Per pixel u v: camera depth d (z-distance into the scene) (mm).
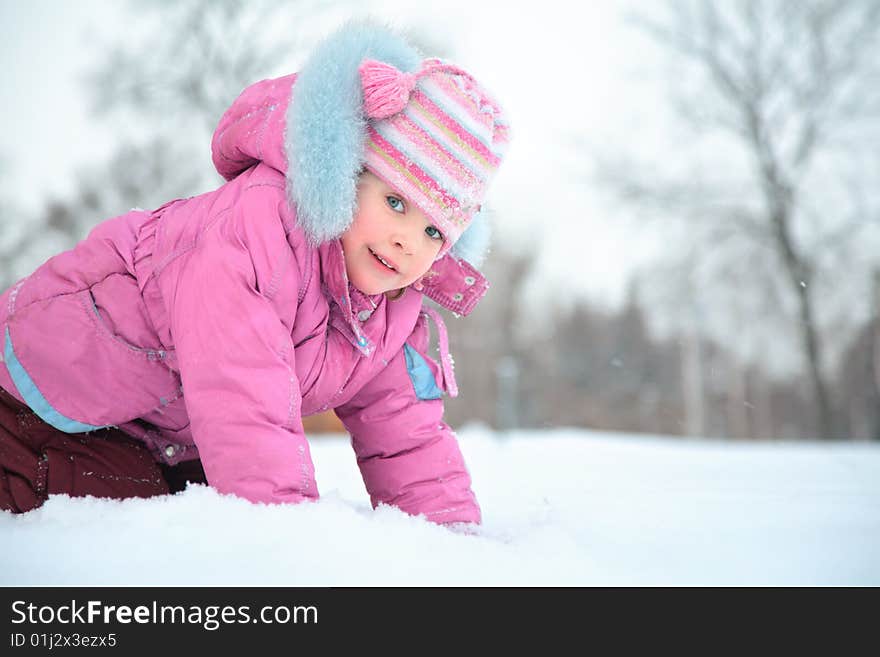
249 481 1898
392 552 1562
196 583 1408
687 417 36250
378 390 2482
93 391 2203
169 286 2137
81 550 1500
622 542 2068
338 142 2096
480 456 6047
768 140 17641
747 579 1797
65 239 16547
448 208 2221
